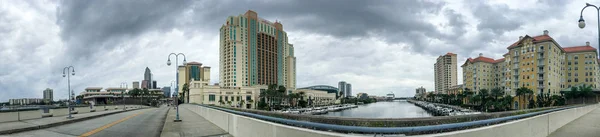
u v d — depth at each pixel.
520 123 8.48
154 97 165.12
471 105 125.19
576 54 102.38
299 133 7.13
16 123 19.41
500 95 102.81
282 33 195.50
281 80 191.00
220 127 16.02
